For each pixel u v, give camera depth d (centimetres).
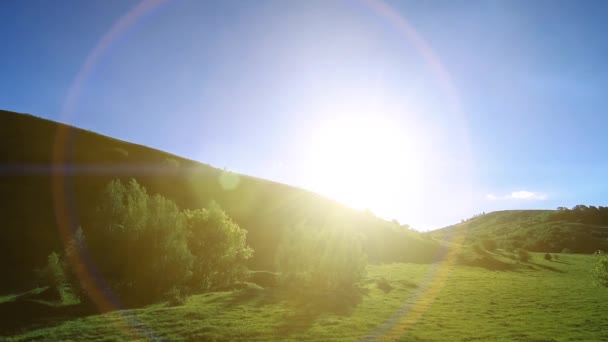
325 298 3312
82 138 8706
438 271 6262
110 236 2973
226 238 3950
